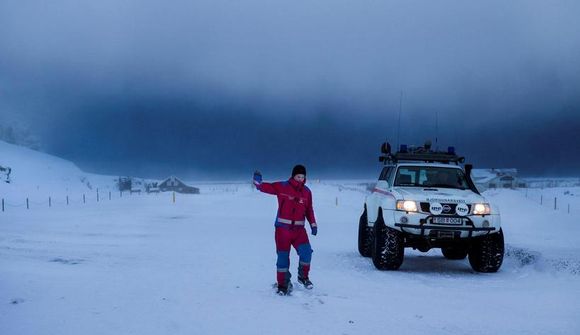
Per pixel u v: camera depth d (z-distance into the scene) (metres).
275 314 5.89
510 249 12.60
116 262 11.05
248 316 5.76
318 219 30.56
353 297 7.16
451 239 10.09
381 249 10.11
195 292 7.15
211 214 33.97
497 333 5.41
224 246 14.91
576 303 7.03
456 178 11.66
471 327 5.61
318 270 10.09
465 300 7.23
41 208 42.16
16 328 5.10
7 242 14.79
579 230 21.44
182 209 39.47
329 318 5.78
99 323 5.34
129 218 28.55
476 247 10.38
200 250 13.77
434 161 12.48
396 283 8.71
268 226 23.86
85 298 6.60
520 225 25.30
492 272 10.33
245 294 7.06
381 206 10.52
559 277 9.45
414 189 10.78
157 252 13.16
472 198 10.16
